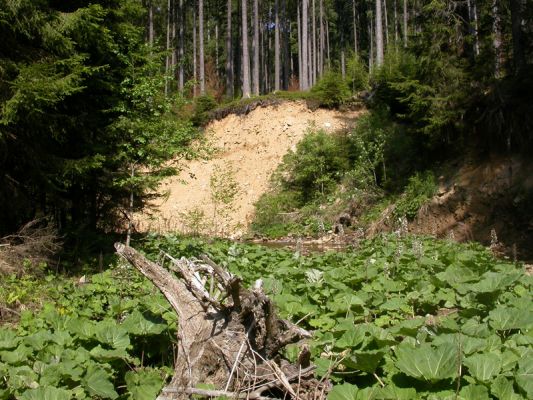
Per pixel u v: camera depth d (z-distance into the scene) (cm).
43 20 1021
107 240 1370
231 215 2655
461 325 513
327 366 409
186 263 516
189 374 418
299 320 578
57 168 1085
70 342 491
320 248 1697
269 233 2322
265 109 3073
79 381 405
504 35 2072
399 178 2162
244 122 3105
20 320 692
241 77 4956
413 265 917
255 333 437
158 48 1448
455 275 715
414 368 354
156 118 1278
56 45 1059
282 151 2864
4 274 888
